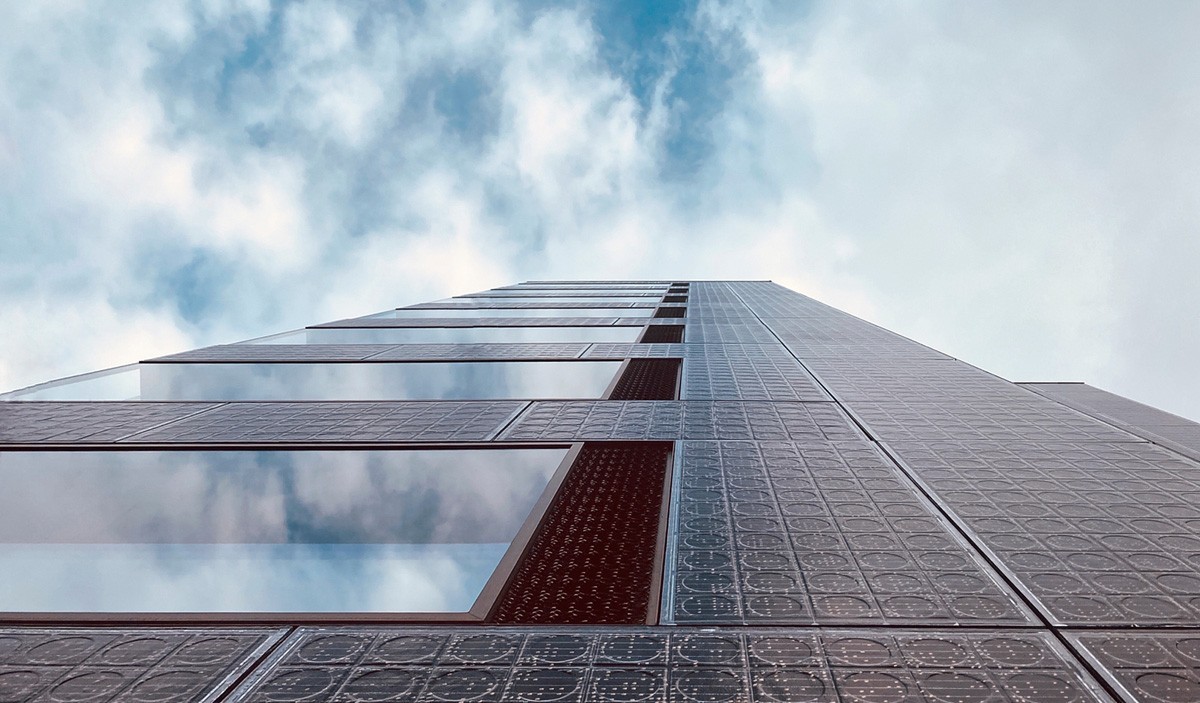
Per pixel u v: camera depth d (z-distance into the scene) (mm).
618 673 2963
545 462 5980
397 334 15336
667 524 4441
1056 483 5125
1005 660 3000
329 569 4086
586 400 8234
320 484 5484
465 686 2896
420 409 7883
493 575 3941
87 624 3447
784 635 3209
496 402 8203
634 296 25719
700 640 3186
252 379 10133
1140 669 2926
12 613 3564
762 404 7785
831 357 11031
